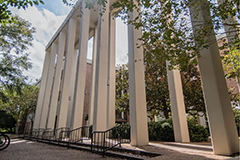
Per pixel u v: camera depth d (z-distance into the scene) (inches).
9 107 888.9
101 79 379.2
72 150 300.8
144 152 209.9
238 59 269.1
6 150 308.7
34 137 570.6
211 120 188.4
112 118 422.6
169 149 221.6
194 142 315.0
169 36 194.4
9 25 529.3
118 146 264.1
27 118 1146.7
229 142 174.4
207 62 200.7
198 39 193.9
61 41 665.6
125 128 366.3
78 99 443.5
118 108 530.6
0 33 509.7
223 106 184.4
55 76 621.3
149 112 521.0
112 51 487.5
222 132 177.6
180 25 213.8
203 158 161.6
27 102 904.9
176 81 342.3
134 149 230.1
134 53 310.8
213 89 191.2
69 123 603.8
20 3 192.7
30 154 260.1
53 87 609.3
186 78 451.5
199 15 216.7
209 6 198.4
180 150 210.5
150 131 373.1
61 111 493.0
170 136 338.6
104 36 420.2
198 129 342.3
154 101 461.1
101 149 250.1
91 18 615.5
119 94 544.1
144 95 299.0
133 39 318.7
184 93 423.8
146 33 207.9
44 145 394.9
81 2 536.1
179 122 316.2
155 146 253.1
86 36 506.0
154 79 469.1
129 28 336.5
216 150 179.3
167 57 219.6
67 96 516.7
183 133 312.7
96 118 348.8
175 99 330.3
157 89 452.4
